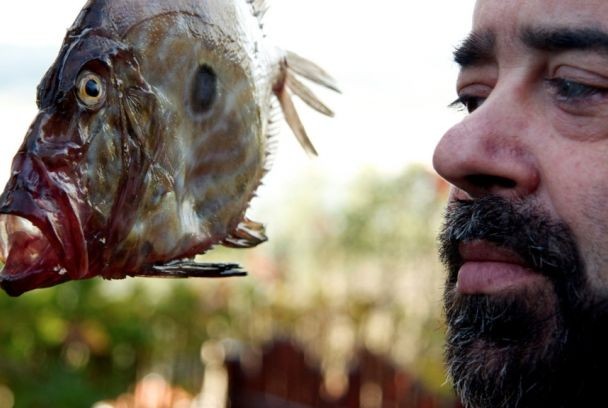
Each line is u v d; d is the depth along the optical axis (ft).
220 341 6.00
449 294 1.67
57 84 1.55
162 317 5.70
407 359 6.00
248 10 1.89
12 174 1.52
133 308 5.30
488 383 1.57
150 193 1.64
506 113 1.59
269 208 7.72
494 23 1.63
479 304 1.58
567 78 1.55
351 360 5.03
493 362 1.57
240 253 6.67
